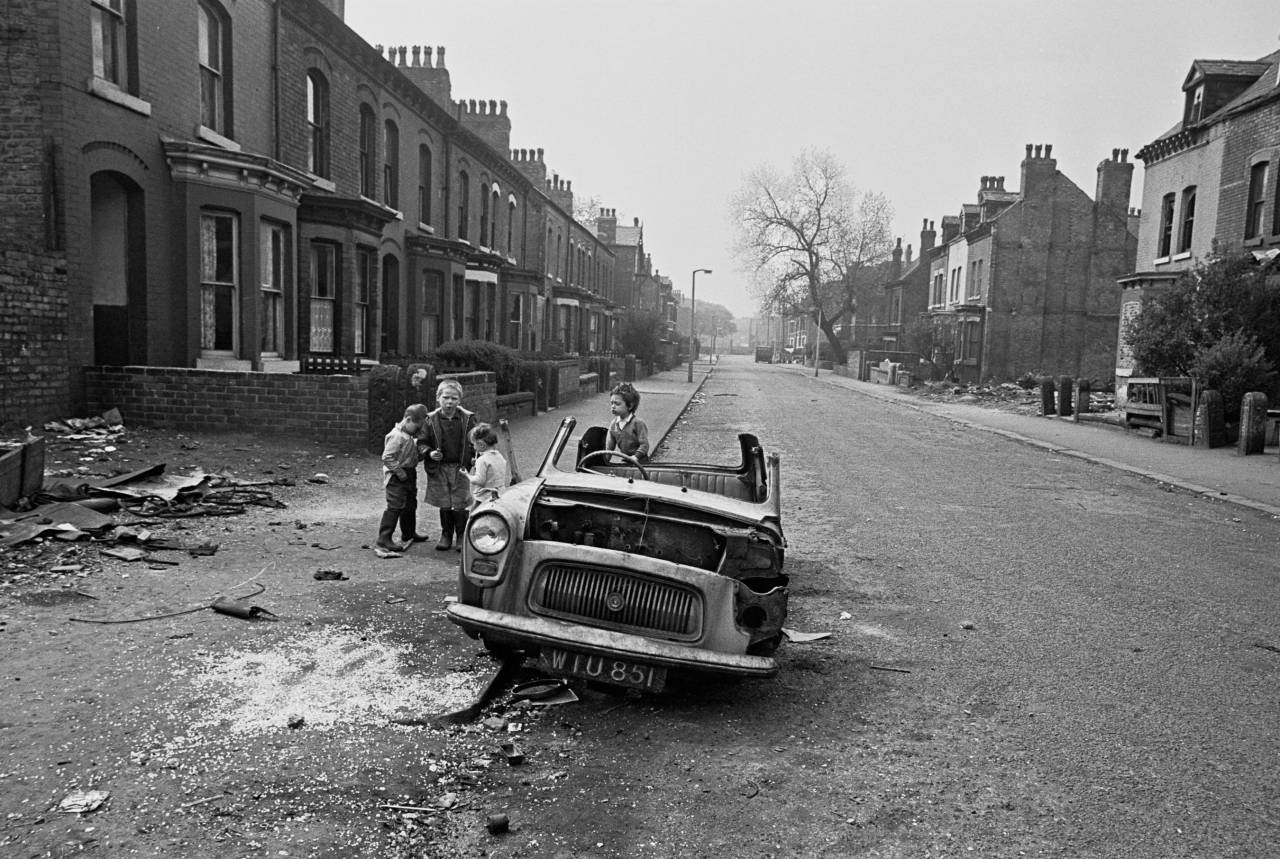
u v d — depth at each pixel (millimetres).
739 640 4727
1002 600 7684
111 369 13203
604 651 4547
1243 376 19906
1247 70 26250
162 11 14055
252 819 3557
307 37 18703
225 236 15039
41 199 12078
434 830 3588
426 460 8336
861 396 41406
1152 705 5320
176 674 4973
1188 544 10289
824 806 3949
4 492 7902
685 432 22625
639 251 80750
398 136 23844
